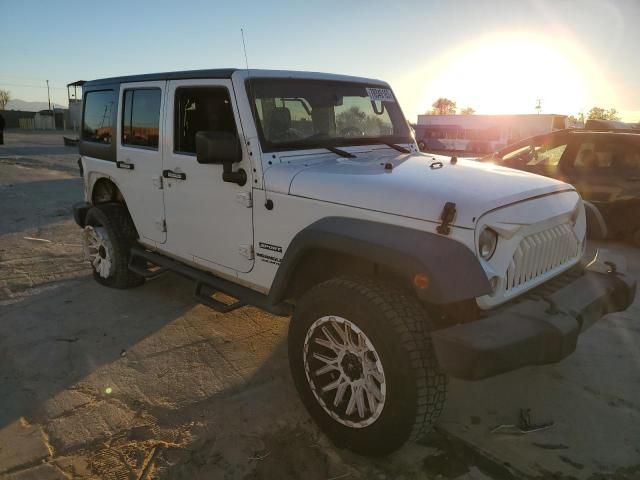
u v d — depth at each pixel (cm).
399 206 251
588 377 345
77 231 732
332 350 271
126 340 392
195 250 375
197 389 326
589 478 249
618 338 404
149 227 426
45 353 370
